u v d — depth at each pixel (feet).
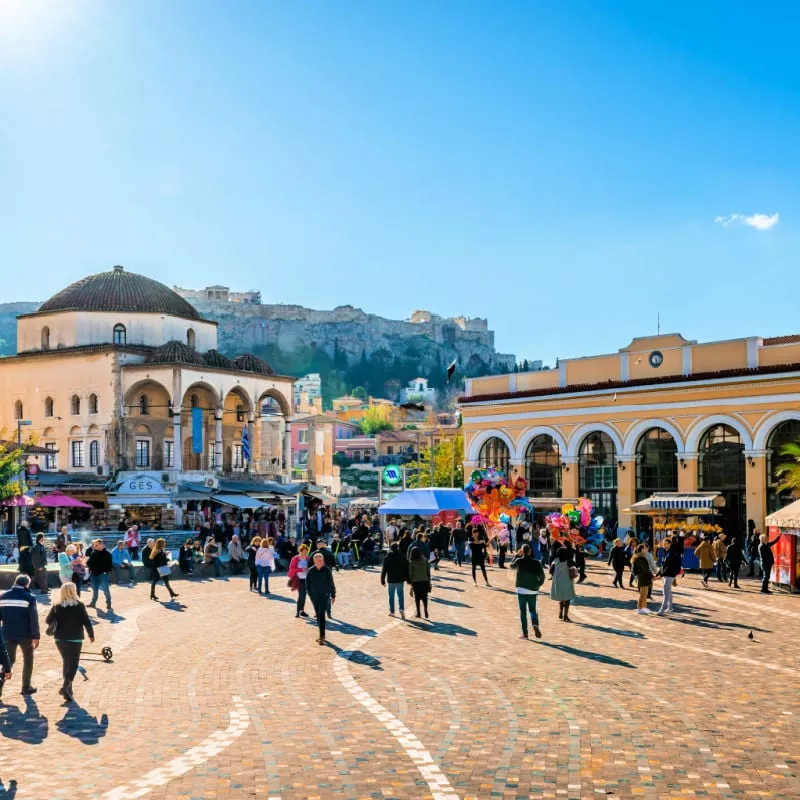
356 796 38.58
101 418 254.68
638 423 171.12
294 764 42.65
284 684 59.77
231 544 138.41
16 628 56.80
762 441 156.15
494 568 142.00
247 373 271.69
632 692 57.11
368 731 48.14
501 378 193.06
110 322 266.57
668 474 168.35
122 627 84.64
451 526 175.63
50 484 234.79
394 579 90.74
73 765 42.70
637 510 146.72
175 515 238.48
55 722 50.37
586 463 179.52
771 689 58.03
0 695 53.21
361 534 156.97
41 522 203.31
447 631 81.46
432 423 625.41
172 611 95.76
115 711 52.75
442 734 47.57
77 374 258.98
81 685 59.77
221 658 69.00
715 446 162.50
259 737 47.09
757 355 158.40
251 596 109.09
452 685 59.16
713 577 130.82
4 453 187.73
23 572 105.60
